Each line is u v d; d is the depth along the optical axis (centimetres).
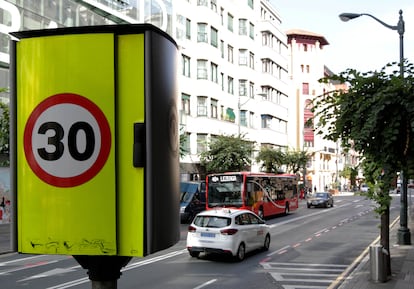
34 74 365
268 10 6562
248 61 5634
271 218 3372
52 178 362
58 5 3008
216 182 2870
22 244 369
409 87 986
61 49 363
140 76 361
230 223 1520
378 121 1035
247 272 1332
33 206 367
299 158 6000
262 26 6084
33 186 366
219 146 4150
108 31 362
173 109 397
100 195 359
